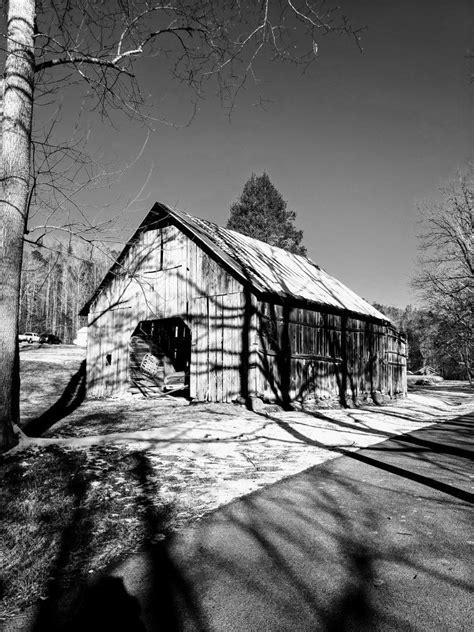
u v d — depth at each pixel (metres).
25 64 7.49
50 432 10.06
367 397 19.00
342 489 5.73
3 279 7.14
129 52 8.20
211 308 14.84
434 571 3.54
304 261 22.38
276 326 14.49
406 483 6.01
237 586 3.34
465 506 5.10
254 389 13.42
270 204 46.72
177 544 4.07
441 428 11.35
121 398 17.20
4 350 7.14
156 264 16.73
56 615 3.04
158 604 3.12
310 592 3.24
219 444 8.55
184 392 18.23
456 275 30.94
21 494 5.41
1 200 7.21
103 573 3.57
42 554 3.90
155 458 7.27
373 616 2.93
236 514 4.80
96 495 5.41
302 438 9.41
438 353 42.72
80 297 55.38
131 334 17.25
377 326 20.62
